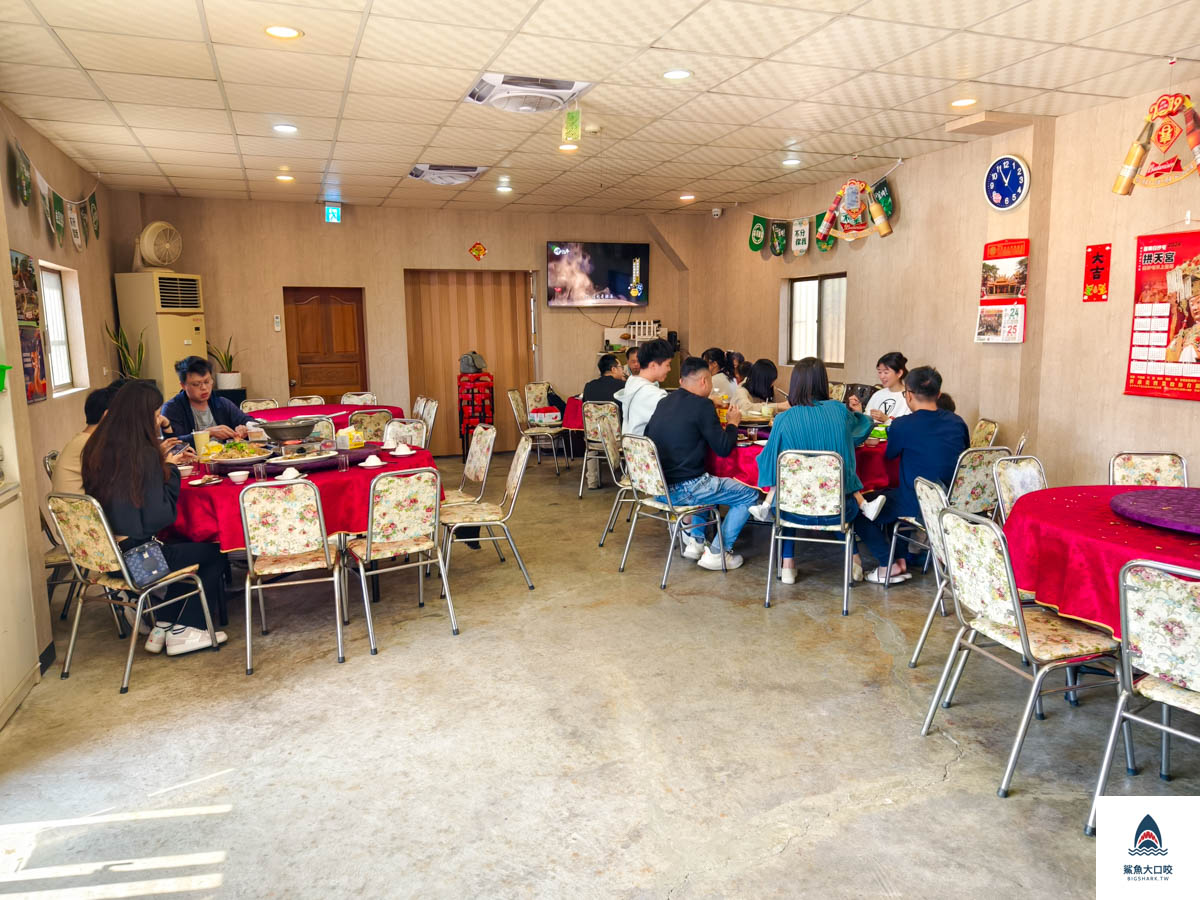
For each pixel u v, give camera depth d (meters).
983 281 5.80
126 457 3.28
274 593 4.47
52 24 3.49
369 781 2.58
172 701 3.16
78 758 2.74
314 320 8.87
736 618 3.97
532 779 2.58
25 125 5.09
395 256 8.97
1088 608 2.45
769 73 4.39
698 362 4.55
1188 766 2.59
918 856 2.17
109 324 7.12
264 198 8.17
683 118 5.32
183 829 2.34
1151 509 2.62
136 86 4.40
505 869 2.15
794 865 2.15
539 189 7.93
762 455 4.37
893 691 3.16
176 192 7.72
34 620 3.32
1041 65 4.29
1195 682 2.00
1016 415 5.67
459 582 4.61
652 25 3.64
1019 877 2.08
